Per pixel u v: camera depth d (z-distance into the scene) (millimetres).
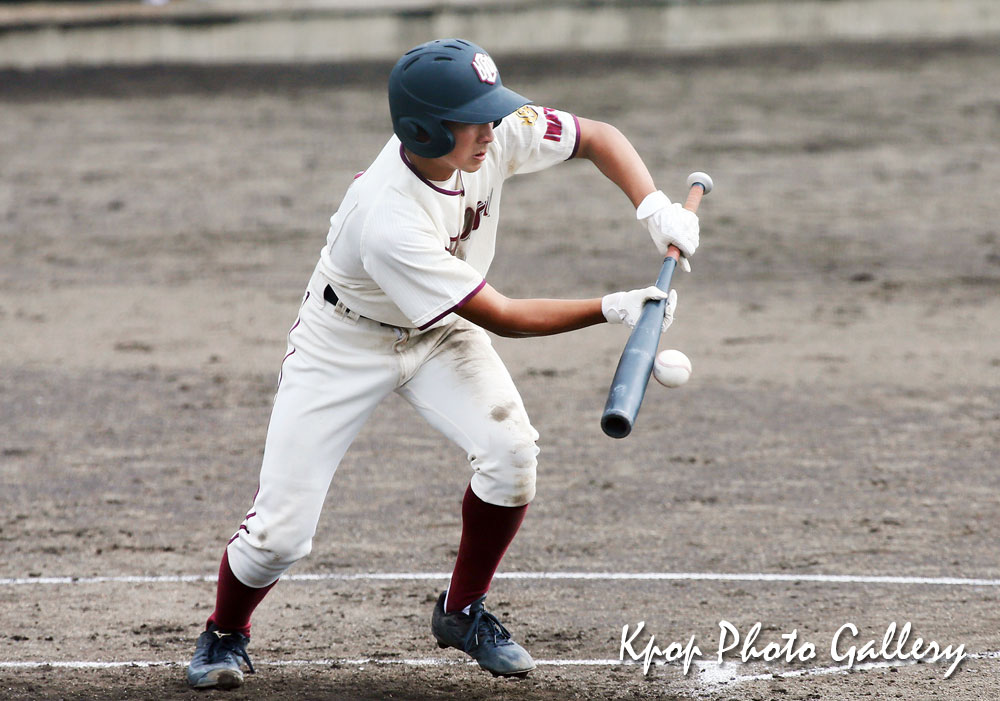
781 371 28578
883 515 19609
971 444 23266
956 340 30953
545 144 13727
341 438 13172
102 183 54219
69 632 15445
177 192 52250
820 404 26031
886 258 40156
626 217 47312
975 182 51438
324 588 17031
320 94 79750
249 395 27469
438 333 13383
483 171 13211
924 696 13328
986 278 37344
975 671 13992
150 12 124312
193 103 77438
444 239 12641
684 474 21875
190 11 125812
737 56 94500
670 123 65625
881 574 17172
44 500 20969
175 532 19469
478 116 11922
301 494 13047
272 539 13047
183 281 38500
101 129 68250
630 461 22656
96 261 41281
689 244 13352
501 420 12953
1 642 15062
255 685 13695
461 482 21781
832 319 33156
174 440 24359
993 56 88125
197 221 47031
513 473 12938
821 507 20062
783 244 42344
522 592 16750
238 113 72875
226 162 58406
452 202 12578
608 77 83688
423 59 11914
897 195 49500
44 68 98312
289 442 13023
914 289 36250
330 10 123938
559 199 51031
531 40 111500
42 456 23391
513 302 12469
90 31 112875
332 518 19953
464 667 14305
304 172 55875
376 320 13000
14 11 125688
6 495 21203
